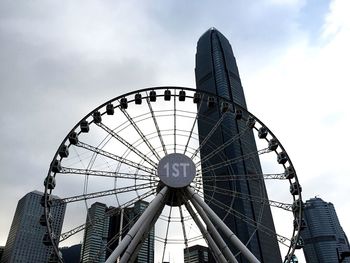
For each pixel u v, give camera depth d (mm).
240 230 118062
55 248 29484
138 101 39094
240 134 39125
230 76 178000
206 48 195000
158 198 31688
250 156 37969
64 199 32156
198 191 34906
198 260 114750
